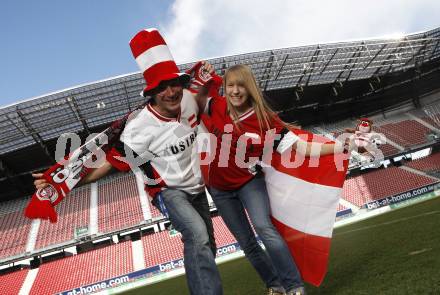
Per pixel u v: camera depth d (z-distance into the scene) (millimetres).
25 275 27031
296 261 3838
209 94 3699
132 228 30453
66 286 25453
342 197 32188
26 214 3357
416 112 41656
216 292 3070
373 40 30078
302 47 28766
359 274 4664
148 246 28578
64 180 3418
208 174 3762
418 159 35969
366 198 31656
